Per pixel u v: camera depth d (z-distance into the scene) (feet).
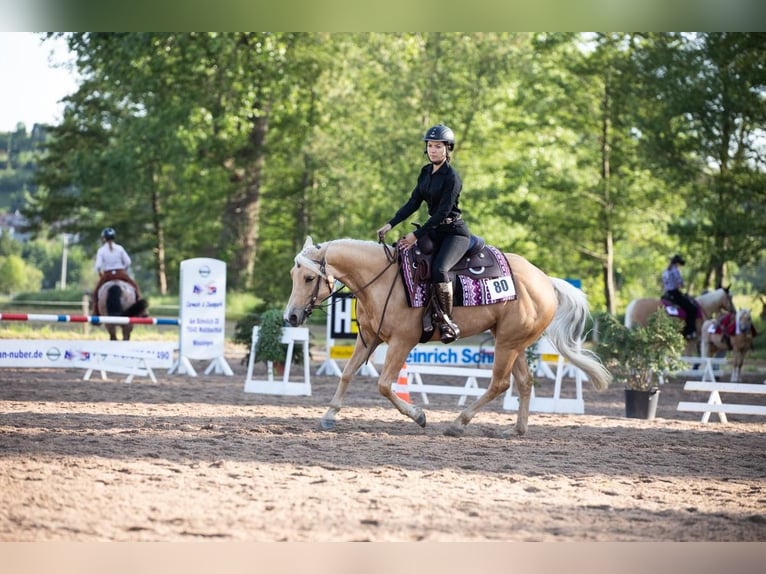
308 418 36.86
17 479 23.27
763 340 100.89
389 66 99.60
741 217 89.45
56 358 52.01
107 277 60.08
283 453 28.35
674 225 95.14
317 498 22.39
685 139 91.61
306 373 46.80
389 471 26.09
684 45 90.22
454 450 30.32
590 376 34.91
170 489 22.84
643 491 25.13
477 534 20.07
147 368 50.90
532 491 24.48
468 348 52.16
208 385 50.37
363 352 33.60
